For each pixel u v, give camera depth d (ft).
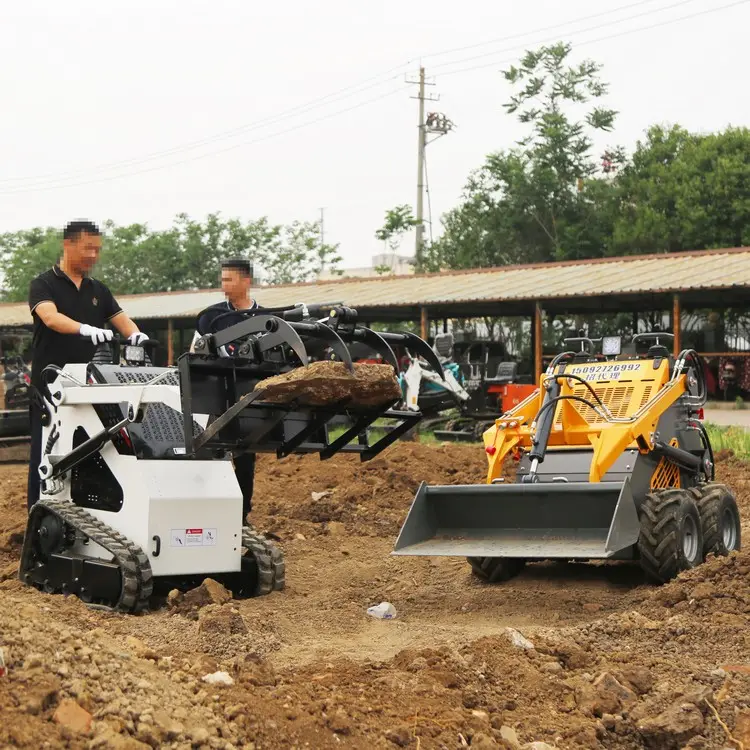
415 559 28.14
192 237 166.20
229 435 19.85
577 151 135.64
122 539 19.90
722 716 15.01
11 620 13.55
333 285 100.07
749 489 38.04
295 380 18.47
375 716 13.61
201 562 20.58
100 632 15.52
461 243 141.18
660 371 25.90
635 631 19.12
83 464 21.27
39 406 22.31
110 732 11.24
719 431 56.95
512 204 135.13
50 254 172.96
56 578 20.70
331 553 29.09
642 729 14.47
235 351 22.68
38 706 11.34
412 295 82.79
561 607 22.52
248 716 12.59
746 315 92.27
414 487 39.34
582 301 82.33
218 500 20.76
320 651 17.53
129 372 21.38
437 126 160.15
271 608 21.35
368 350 21.30
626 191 130.41
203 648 16.92
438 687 14.87
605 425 24.57
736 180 117.70
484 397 67.05
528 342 107.04
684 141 131.23
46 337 22.49
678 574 22.36
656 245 123.24
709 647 18.28
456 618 21.83
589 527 22.84
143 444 20.77
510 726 14.29
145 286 165.27
